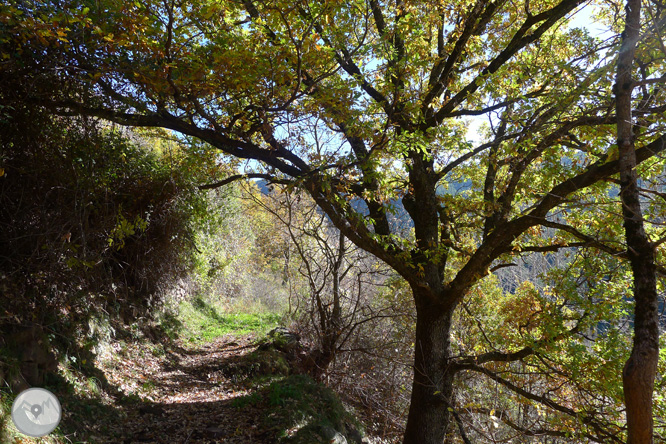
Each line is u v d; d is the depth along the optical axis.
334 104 6.79
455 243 9.41
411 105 7.47
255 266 26.64
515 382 9.57
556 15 7.51
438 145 7.81
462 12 8.61
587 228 9.00
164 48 6.00
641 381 3.78
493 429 10.41
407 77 7.41
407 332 13.41
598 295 8.52
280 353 13.16
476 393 12.19
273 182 8.33
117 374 8.46
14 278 6.89
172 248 12.23
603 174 6.40
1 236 6.85
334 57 7.07
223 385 10.05
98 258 8.38
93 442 5.79
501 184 8.64
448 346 8.73
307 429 6.73
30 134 6.85
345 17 6.36
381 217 8.91
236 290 23.66
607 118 6.09
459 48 8.09
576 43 8.72
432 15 8.21
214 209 14.70
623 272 8.56
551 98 6.80
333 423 7.91
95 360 8.23
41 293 7.34
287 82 6.99
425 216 8.83
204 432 6.63
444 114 8.34
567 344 8.41
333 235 13.92
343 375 11.63
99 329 9.02
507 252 8.30
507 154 6.89
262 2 6.41
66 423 5.71
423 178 8.79
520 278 18.95
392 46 6.86
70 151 7.34
